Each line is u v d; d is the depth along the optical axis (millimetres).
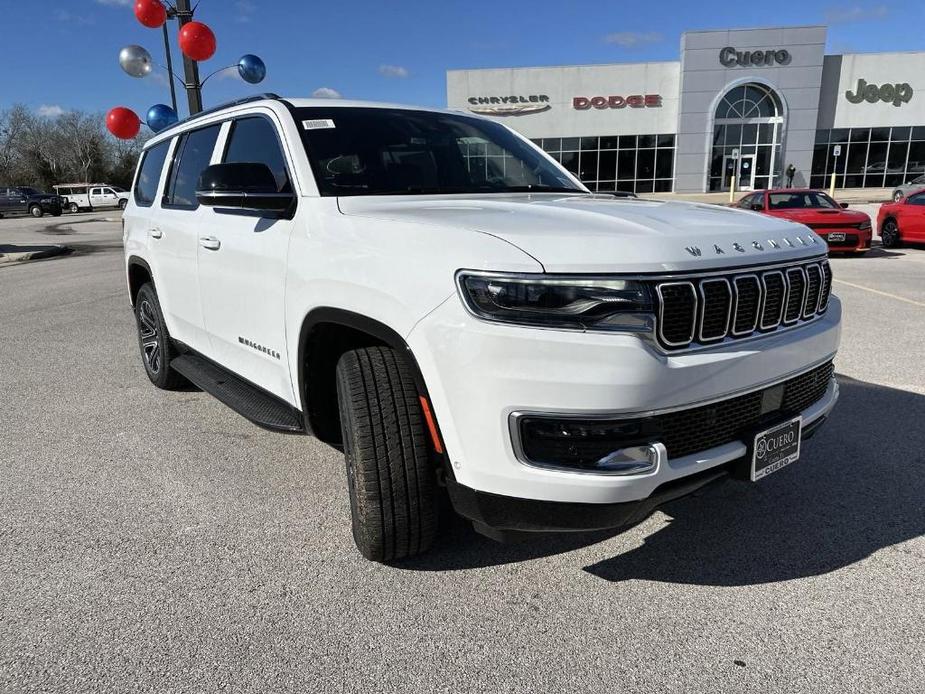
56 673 2111
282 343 2990
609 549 2852
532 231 2156
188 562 2740
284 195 2918
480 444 2115
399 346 2285
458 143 3572
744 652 2215
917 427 4105
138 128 11961
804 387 2627
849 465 3609
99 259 14953
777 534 2951
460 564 2734
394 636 2299
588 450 2041
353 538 2875
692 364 2102
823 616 2395
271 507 3211
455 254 2125
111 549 2838
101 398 4855
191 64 11719
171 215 4188
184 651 2217
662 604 2477
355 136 3215
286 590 2557
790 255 2461
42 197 38781
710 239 2250
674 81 37719
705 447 2271
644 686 2070
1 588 2555
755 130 37719
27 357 6070
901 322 7090
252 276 3154
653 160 38781
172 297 4270
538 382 1999
